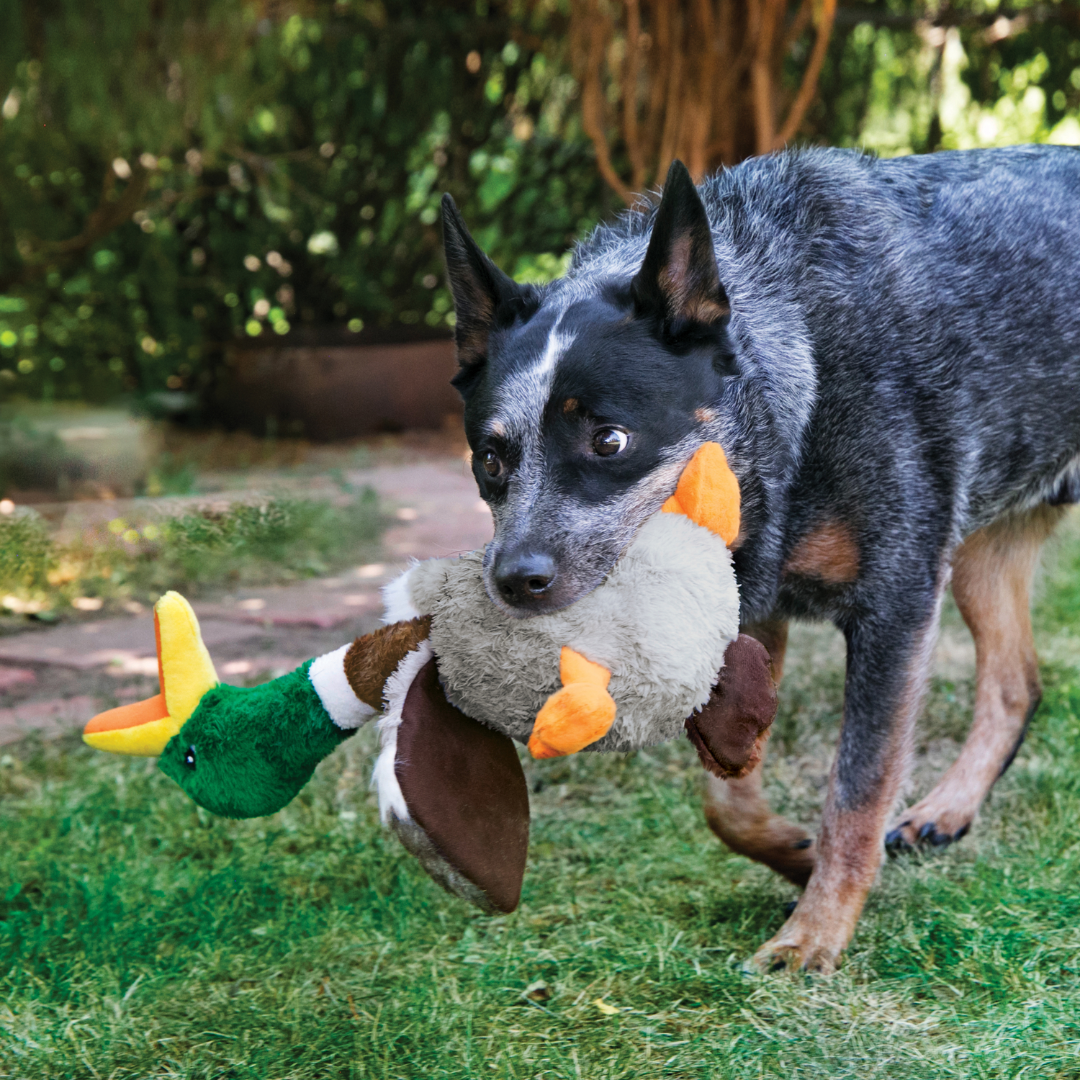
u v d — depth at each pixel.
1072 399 3.12
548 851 3.36
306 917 2.99
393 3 10.12
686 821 3.49
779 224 2.81
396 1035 2.46
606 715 2.01
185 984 2.71
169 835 3.50
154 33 8.18
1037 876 3.03
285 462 8.90
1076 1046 2.33
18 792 3.83
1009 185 3.05
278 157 10.21
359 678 2.21
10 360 9.96
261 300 10.99
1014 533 3.50
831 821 2.78
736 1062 2.32
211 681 2.31
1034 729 4.05
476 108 10.66
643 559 2.20
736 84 5.97
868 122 10.17
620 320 2.40
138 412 9.55
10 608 5.64
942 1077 2.27
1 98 8.40
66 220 9.87
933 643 2.84
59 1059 2.43
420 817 2.09
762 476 2.60
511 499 2.33
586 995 2.62
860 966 2.70
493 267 2.62
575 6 6.00
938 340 2.82
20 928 2.93
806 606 2.87
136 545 6.25
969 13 8.75
